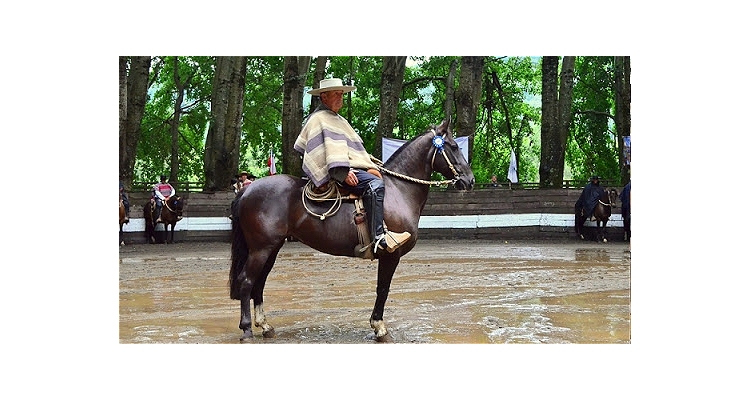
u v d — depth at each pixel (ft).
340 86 25.49
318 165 25.07
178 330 28.27
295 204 25.55
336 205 25.39
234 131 85.10
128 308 33.40
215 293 38.27
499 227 83.20
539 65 117.50
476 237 83.15
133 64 82.48
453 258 57.98
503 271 48.39
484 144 116.67
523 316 31.27
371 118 113.09
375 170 25.58
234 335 27.37
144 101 82.94
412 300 35.65
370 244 25.18
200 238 81.05
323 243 25.57
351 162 25.17
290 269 50.52
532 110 119.96
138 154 111.34
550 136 87.40
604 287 40.16
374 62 111.34
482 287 40.29
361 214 25.22
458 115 85.66
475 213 83.66
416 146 26.68
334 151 24.79
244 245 26.27
